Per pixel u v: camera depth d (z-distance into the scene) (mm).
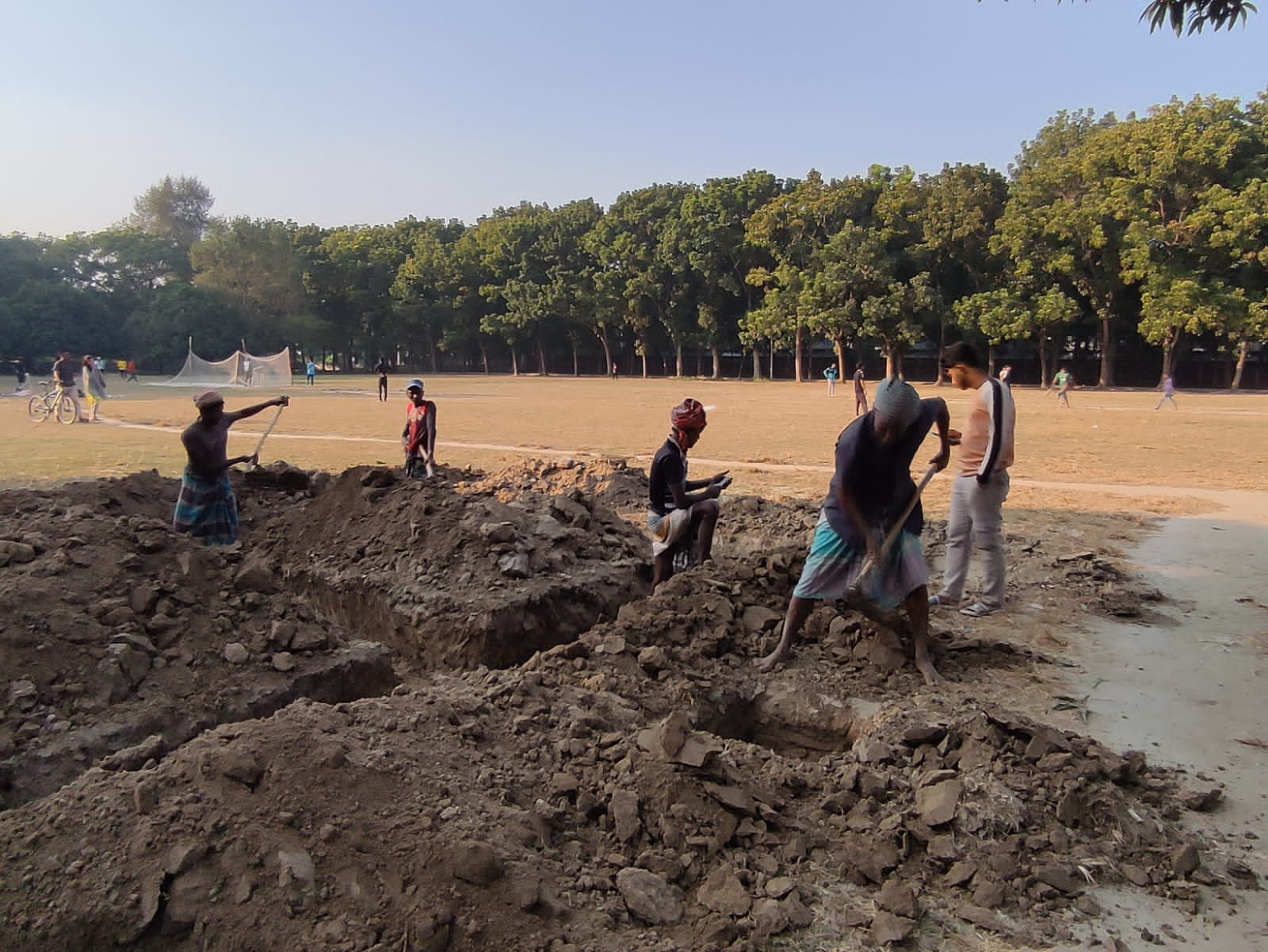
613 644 5074
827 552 5152
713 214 60625
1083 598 7242
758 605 5801
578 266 71312
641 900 3072
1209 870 3508
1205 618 6789
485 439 20984
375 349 87250
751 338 60031
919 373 63156
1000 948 3057
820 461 16656
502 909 2900
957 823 3609
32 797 3873
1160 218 43781
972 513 6676
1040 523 10414
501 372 84500
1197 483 13844
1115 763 4027
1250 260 41281
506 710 4250
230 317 71250
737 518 9867
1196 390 48156
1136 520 10656
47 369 69188
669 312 64625
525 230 74000
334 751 3391
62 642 4500
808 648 5445
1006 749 4066
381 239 84312
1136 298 49125
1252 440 20547
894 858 3457
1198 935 3133
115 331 73625
